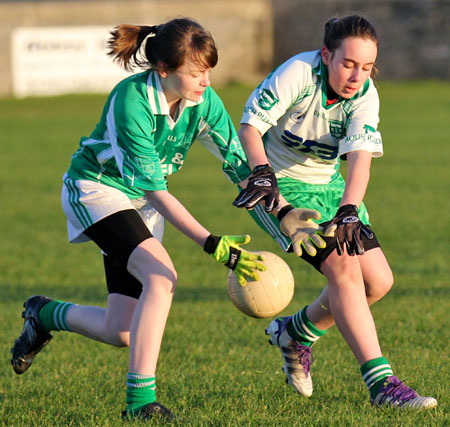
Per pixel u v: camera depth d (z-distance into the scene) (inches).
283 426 475.8
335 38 502.3
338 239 483.5
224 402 534.3
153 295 486.0
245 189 496.1
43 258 1151.6
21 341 587.5
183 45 482.0
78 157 542.0
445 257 1098.7
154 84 504.1
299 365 565.0
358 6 4239.7
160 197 494.6
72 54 3550.7
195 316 829.2
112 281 545.6
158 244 505.0
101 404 541.0
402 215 1414.9
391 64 4195.4
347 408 511.8
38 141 2485.2
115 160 523.2
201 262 1111.0
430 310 820.0
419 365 621.9
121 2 4040.4
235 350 697.6
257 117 528.1
